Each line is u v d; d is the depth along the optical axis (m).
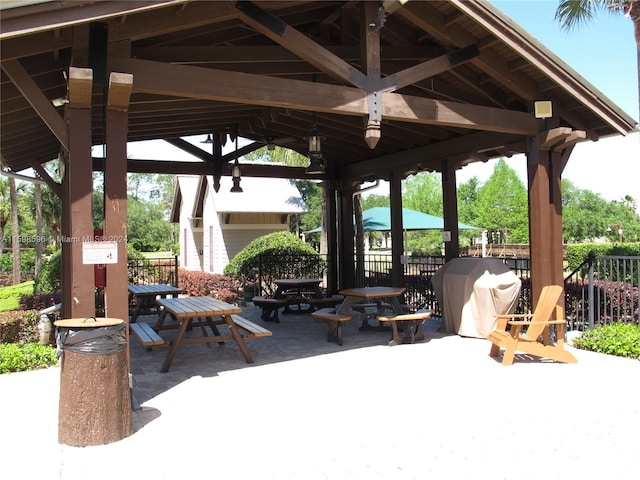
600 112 6.57
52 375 5.80
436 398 4.72
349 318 7.14
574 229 41.75
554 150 7.24
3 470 3.29
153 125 8.98
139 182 55.47
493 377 5.41
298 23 6.34
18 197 26.81
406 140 9.42
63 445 3.71
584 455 3.46
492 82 7.00
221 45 5.97
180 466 3.34
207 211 19.94
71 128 4.32
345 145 10.47
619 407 4.43
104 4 3.71
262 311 9.95
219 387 5.15
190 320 7.16
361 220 16.91
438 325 8.68
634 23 12.18
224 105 8.05
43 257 24.48
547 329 6.56
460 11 5.70
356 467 3.31
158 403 4.66
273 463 3.38
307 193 33.84
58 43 4.34
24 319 7.14
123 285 4.45
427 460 3.40
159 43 5.64
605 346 6.45
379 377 5.46
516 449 3.57
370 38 5.53
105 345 3.75
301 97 5.16
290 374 5.62
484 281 7.43
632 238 40.84
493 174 40.88
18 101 5.76
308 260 14.26
